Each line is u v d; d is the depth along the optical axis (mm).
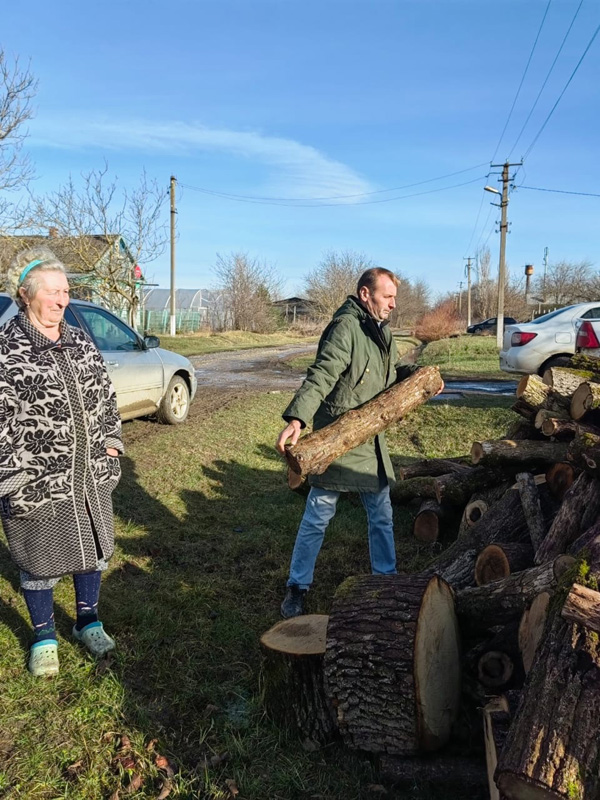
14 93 18125
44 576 2779
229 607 3637
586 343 9789
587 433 3053
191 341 32375
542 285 69312
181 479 6109
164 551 4449
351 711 2342
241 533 4848
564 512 3195
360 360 3348
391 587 2465
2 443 2580
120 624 3355
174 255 35125
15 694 2738
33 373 2611
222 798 2246
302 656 2521
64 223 25734
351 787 2311
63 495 2740
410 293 71312
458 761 2336
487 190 28391
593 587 2096
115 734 2551
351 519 5125
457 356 22859
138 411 7703
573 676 1856
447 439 7879
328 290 53125
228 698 2820
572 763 1673
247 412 9680
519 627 2459
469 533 3939
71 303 6863
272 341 41344
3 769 2332
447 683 2383
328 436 3088
